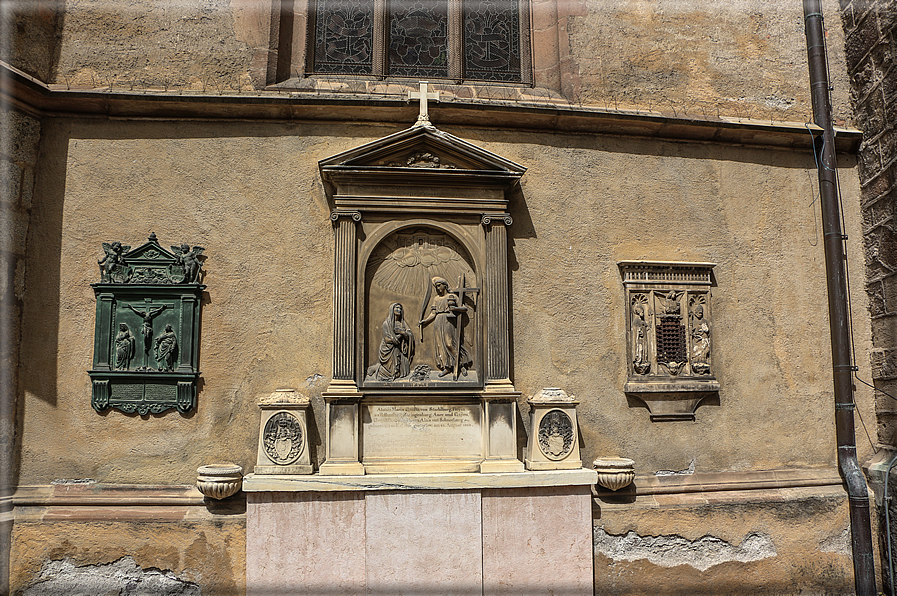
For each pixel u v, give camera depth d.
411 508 4.50
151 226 4.94
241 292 4.93
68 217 4.89
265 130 5.10
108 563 4.54
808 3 5.85
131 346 4.76
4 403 4.61
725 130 5.50
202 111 5.02
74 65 5.04
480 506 4.55
